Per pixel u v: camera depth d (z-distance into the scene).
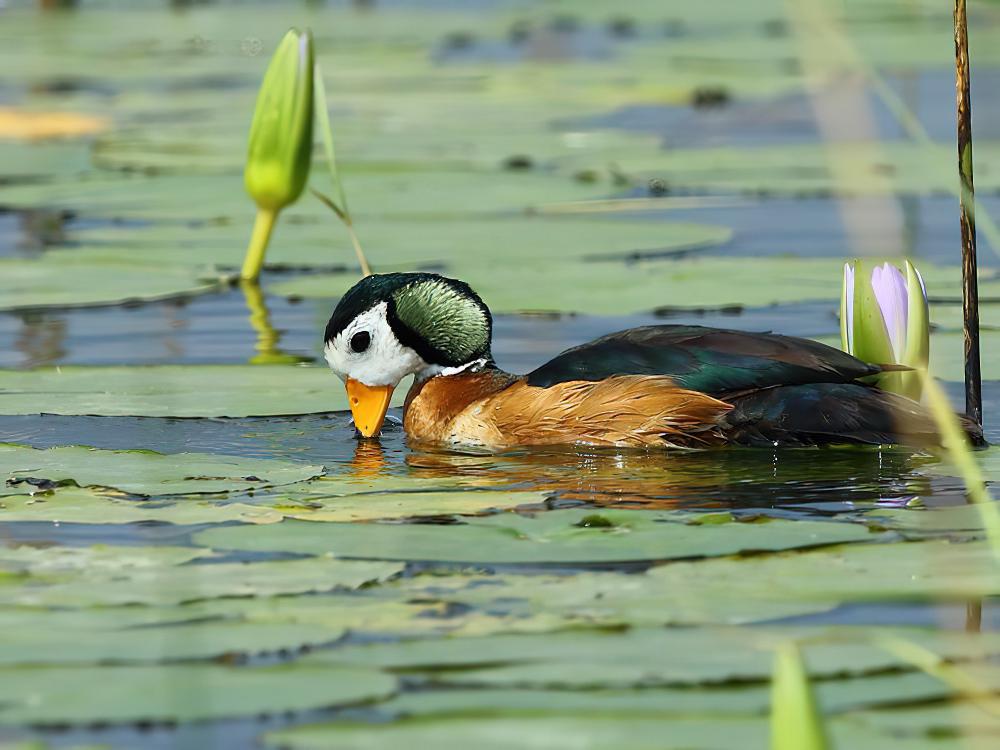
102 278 16.38
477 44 35.12
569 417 11.50
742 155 23.27
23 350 14.07
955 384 12.27
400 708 6.62
